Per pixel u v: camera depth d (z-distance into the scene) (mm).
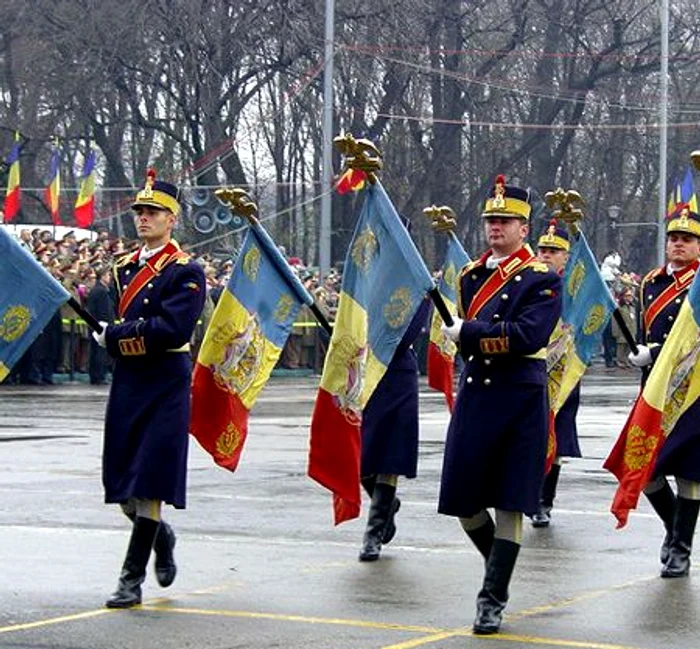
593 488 20609
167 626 12406
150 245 13750
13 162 47219
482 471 12812
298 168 70125
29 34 60094
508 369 12852
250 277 14289
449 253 18672
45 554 15414
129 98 59719
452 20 64938
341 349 14047
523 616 12867
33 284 13305
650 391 14438
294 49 60000
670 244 16125
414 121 68562
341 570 14805
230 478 21016
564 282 17719
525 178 73500
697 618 12852
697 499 14758
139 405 13430
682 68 76875
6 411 30875
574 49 71750
